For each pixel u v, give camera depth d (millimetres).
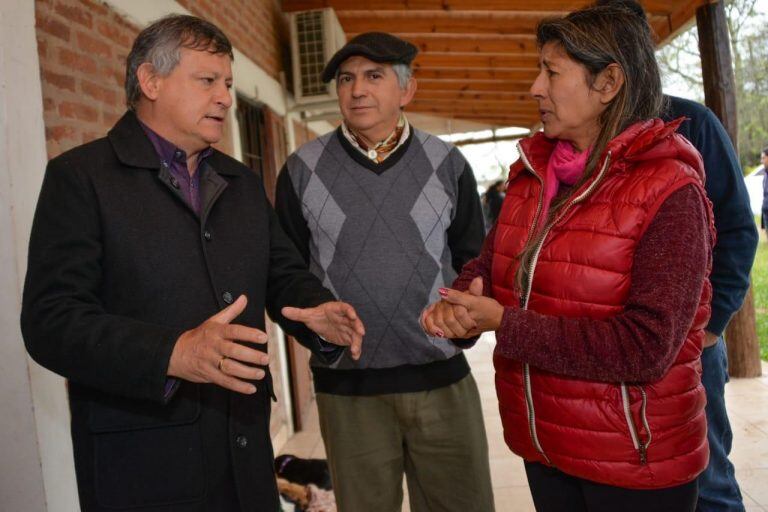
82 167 1222
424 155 1894
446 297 1152
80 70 1865
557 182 1282
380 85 1814
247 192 1473
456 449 1858
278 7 4820
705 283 1164
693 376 1153
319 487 3018
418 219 1828
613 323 1076
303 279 1520
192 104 1299
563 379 1173
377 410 1835
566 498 1333
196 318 1276
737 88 5906
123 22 2156
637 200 1101
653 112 1195
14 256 1520
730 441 1861
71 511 1682
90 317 1120
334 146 1900
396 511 1896
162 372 1074
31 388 1553
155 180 1293
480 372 5188
